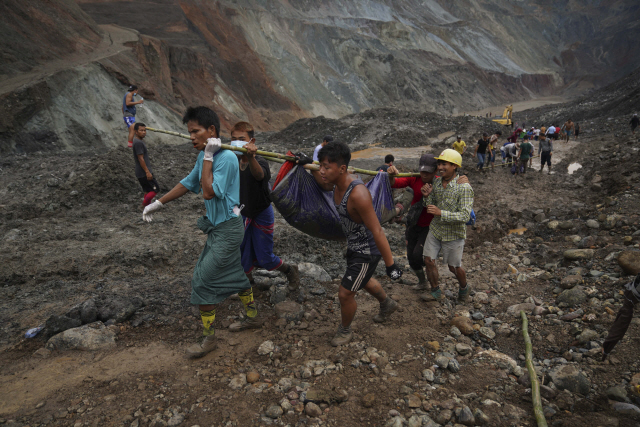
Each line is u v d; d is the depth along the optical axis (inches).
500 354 139.3
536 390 117.2
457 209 161.3
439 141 899.4
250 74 2070.6
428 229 181.9
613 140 744.3
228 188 132.9
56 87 885.8
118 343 147.4
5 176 396.8
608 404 115.6
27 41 989.2
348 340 146.6
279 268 181.0
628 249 212.7
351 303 140.8
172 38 1811.0
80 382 125.2
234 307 175.9
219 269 134.3
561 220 321.7
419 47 4175.7
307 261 244.2
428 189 166.6
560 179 532.4
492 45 5398.6
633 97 1446.9
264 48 2514.8
